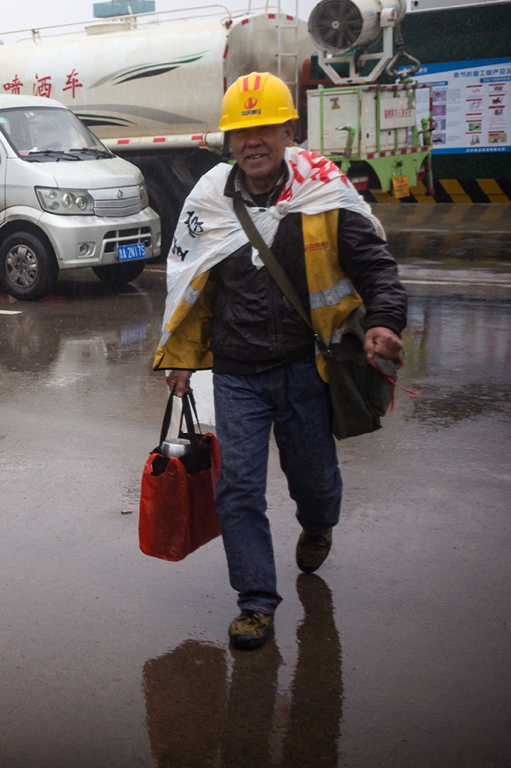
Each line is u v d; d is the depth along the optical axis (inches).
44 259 358.9
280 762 91.7
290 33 467.5
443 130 667.4
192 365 120.3
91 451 188.2
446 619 119.1
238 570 113.7
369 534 145.0
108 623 119.6
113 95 470.3
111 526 150.9
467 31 637.9
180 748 94.1
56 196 353.4
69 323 319.0
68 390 234.5
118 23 481.4
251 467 112.6
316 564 130.5
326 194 106.0
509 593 125.6
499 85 637.3
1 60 503.5
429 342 275.7
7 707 101.5
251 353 112.0
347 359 110.3
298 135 494.9
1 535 147.7
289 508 156.6
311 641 114.6
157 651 112.9
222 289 113.9
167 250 471.8
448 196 684.7
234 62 446.3
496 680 105.3
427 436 193.2
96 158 386.3
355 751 93.2
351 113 462.9
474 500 158.1
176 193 467.8
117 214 367.2
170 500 116.6
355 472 172.7
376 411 112.5
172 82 451.2
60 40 496.7
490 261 416.8
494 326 293.4
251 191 109.9
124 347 280.8
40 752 93.7
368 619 119.6
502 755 92.2
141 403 222.1
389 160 497.7
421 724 97.3
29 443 193.9
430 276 384.2
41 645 114.3
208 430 181.6
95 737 96.0
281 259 108.0
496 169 656.4
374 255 106.3
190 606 124.2
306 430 115.0
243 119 103.9
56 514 156.1
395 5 466.9
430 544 141.2
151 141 464.8
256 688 104.7
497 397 220.5
